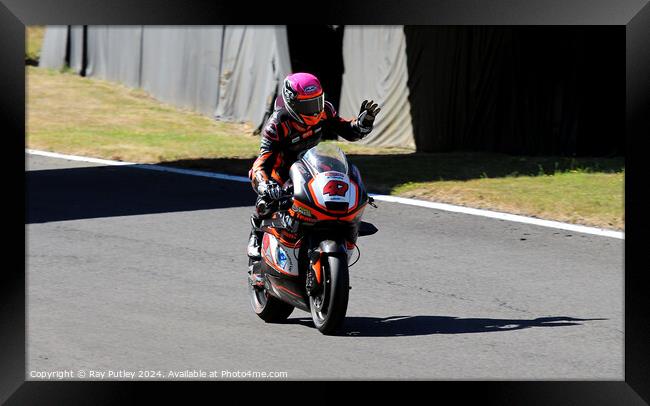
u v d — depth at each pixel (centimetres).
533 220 4184
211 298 3000
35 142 6819
